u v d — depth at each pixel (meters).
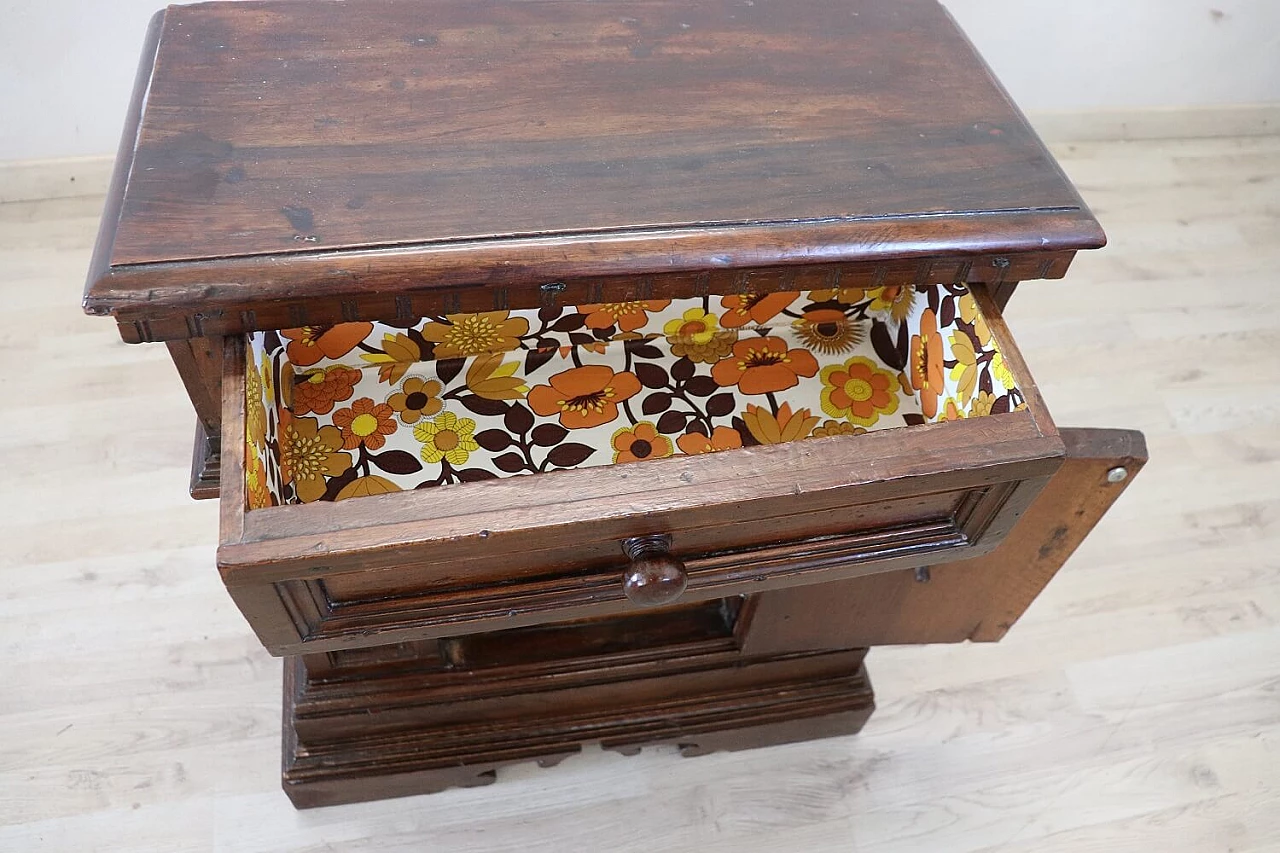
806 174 0.92
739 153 0.93
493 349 1.15
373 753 1.17
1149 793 1.31
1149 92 2.06
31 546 1.39
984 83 1.02
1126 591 1.48
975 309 0.95
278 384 1.05
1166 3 1.88
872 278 0.91
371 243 0.82
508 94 0.95
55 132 1.70
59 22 1.55
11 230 1.72
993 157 0.95
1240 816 1.30
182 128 0.88
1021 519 0.96
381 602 0.85
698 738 1.25
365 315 0.84
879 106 0.99
